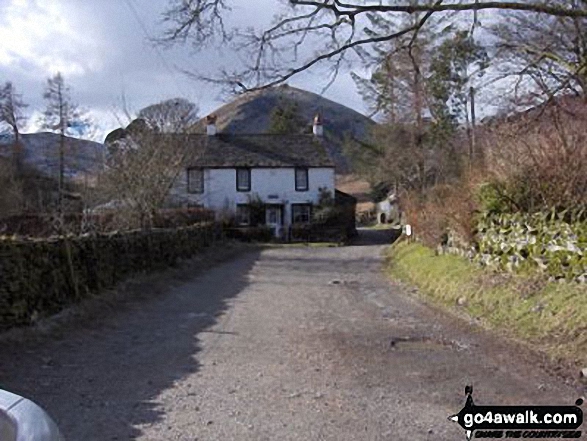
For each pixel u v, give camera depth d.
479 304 12.60
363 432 5.65
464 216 16.56
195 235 28.98
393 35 9.04
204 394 6.96
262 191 50.41
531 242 12.45
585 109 13.73
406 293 16.50
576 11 8.16
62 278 12.34
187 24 8.85
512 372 7.67
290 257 31.77
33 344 9.48
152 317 12.73
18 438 2.19
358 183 84.12
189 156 41.12
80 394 6.97
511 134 14.98
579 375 7.40
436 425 5.82
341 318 12.48
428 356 8.77
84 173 33.25
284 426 5.84
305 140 53.28
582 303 9.51
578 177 12.48
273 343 9.93
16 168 35.66
